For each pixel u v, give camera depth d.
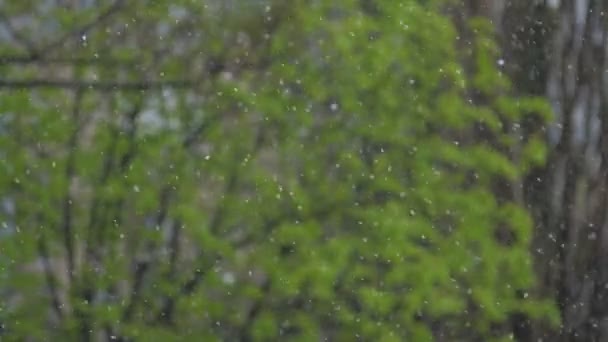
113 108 12.08
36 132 11.80
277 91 12.17
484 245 11.45
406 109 11.85
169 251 12.49
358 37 11.82
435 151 11.81
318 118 12.29
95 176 12.10
